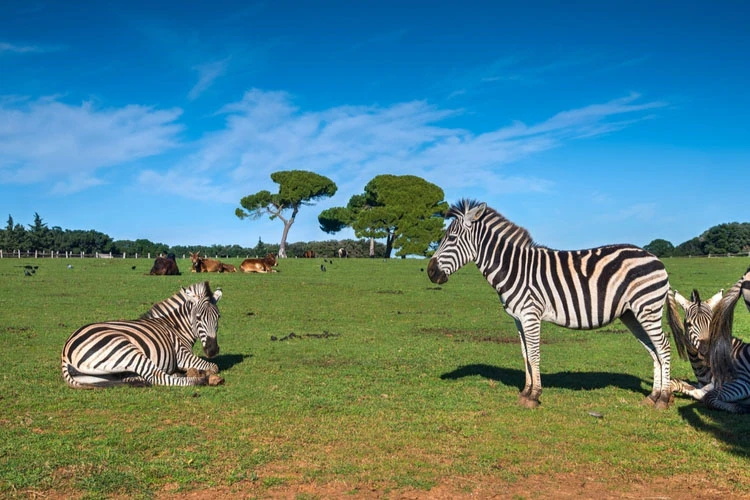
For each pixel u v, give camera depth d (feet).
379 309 66.08
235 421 23.77
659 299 26.13
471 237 28.07
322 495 17.16
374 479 18.28
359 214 227.40
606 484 18.43
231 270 118.11
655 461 20.30
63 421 23.27
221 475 18.30
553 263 26.86
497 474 18.90
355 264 143.23
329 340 45.80
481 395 28.78
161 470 18.47
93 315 55.01
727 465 19.90
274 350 41.27
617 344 45.91
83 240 246.88
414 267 133.18
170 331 31.01
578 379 33.24
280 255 250.78
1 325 48.67
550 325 56.03
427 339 47.14
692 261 149.18
